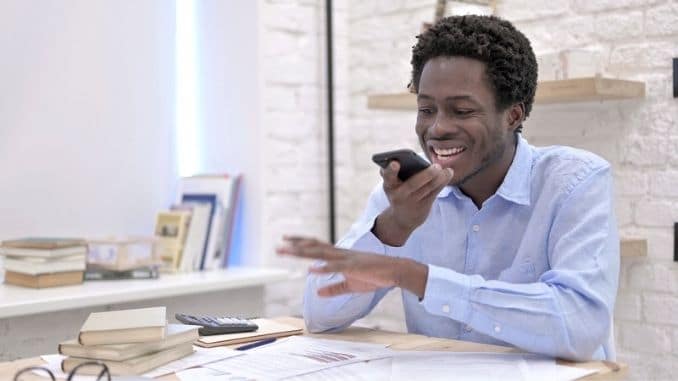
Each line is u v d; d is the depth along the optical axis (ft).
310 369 4.01
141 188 9.25
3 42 8.18
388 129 9.43
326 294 4.23
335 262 3.97
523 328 4.18
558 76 7.20
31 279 7.59
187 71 9.90
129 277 8.21
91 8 8.79
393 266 4.12
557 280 4.30
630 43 7.30
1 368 4.17
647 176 7.22
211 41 9.66
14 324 7.02
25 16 8.31
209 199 9.15
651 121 7.19
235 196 9.32
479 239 5.08
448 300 4.20
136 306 7.91
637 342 7.31
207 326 4.87
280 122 9.45
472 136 4.50
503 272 4.95
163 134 9.43
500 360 4.20
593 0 7.51
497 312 4.20
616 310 7.45
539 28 7.88
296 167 9.61
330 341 4.76
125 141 9.11
